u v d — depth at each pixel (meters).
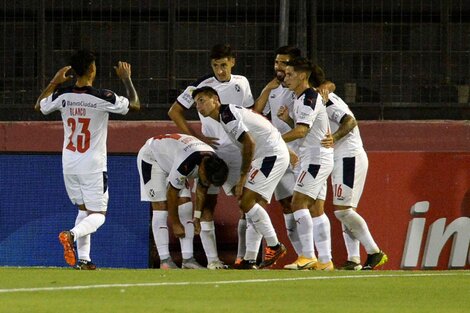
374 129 40.31
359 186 32.94
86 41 40.91
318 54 40.62
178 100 33.78
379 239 37.22
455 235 37.47
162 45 40.84
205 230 33.53
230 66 33.41
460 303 21.39
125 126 39.84
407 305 20.88
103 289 22.66
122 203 37.44
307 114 31.02
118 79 40.94
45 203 37.91
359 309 19.97
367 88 40.66
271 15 40.56
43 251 37.91
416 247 37.34
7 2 40.75
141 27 40.84
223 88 33.44
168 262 33.94
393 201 37.25
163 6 40.72
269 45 40.62
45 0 40.78
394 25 40.59
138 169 34.34
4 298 20.77
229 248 36.41
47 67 40.88
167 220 35.97
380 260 33.16
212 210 33.62
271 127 31.33
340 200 32.72
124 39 40.84
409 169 37.34
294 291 23.06
